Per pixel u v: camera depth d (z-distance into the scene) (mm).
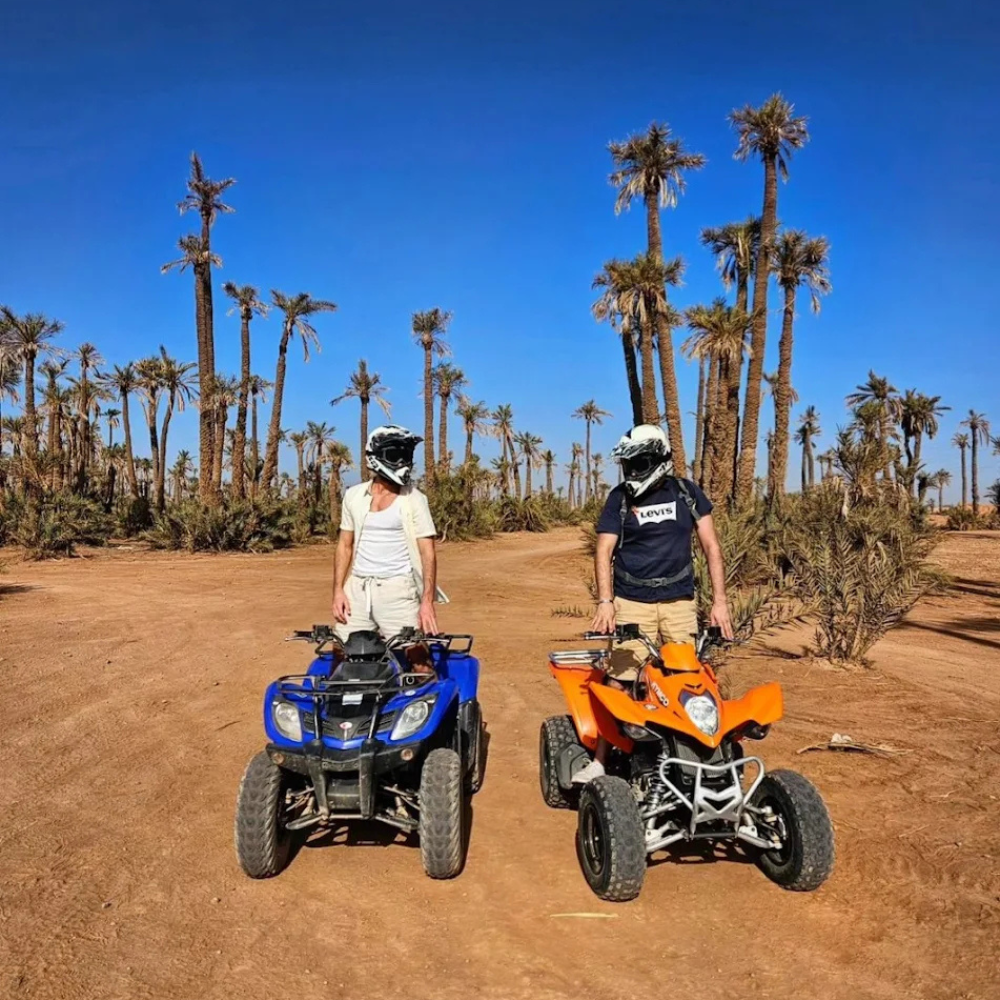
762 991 3295
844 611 9344
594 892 4074
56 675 8945
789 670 8977
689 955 3547
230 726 7098
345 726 4133
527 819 5047
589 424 98062
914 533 14047
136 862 4484
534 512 54219
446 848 4121
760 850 4324
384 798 4594
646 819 4023
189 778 5832
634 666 4535
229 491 38406
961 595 16469
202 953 3592
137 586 18188
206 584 18625
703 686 3908
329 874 4324
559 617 13227
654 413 25391
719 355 26344
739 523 14461
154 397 53688
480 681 8641
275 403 41719
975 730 6723
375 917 3893
